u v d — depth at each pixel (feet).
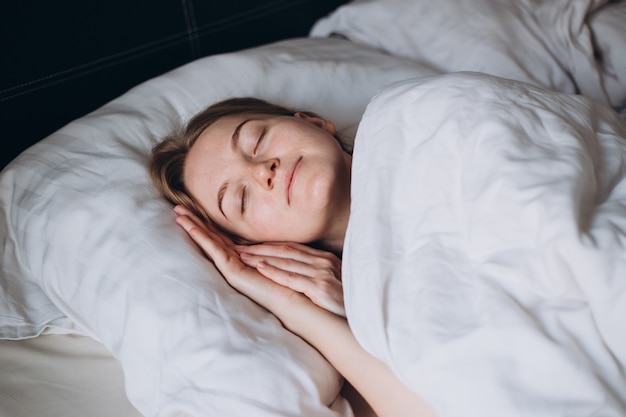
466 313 2.57
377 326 2.70
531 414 2.25
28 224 3.67
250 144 3.69
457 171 2.90
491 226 2.61
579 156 2.67
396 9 5.29
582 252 2.31
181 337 3.03
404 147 3.16
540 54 4.85
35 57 4.50
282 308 3.35
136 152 4.02
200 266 3.38
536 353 2.33
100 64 4.87
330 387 3.04
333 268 3.51
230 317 3.11
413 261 2.81
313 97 4.63
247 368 2.88
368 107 3.45
